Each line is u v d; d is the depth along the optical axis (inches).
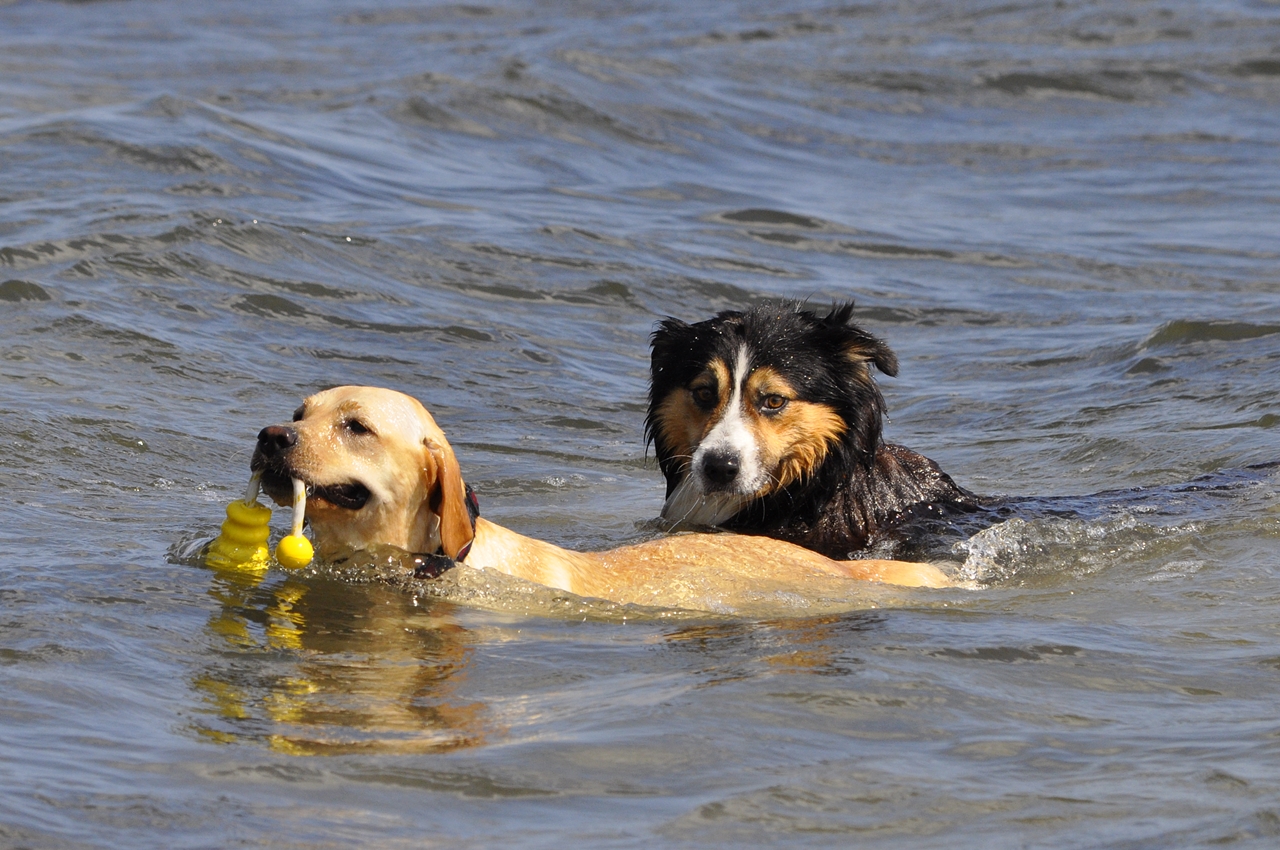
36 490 424.8
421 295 716.7
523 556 362.3
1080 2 1838.1
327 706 265.9
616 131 1130.7
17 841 204.2
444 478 349.7
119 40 1688.0
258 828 213.3
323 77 1401.3
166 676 277.6
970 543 420.2
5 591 319.0
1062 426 583.8
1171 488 468.1
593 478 509.4
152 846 206.5
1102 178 1102.4
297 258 732.7
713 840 213.6
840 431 446.0
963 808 224.5
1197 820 219.0
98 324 605.9
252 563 350.0
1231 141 1218.6
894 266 854.5
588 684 282.4
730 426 433.7
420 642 308.2
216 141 925.8
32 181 814.5
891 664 291.7
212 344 611.2
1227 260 873.5
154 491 441.4
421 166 977.5
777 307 467.5
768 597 351.9
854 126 1243.2
